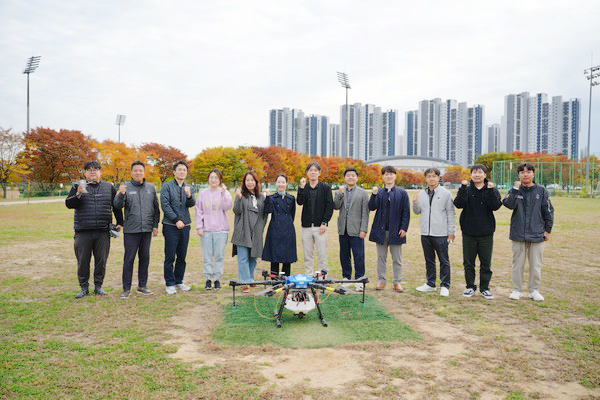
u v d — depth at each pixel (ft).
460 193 22.26
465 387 12.07
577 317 18.69
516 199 21.67
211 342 15.57
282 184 23.20
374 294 22.95
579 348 15.05
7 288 23.80
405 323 17.94
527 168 21.29
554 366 13.52
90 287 24.44
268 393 11.59
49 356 14.11
